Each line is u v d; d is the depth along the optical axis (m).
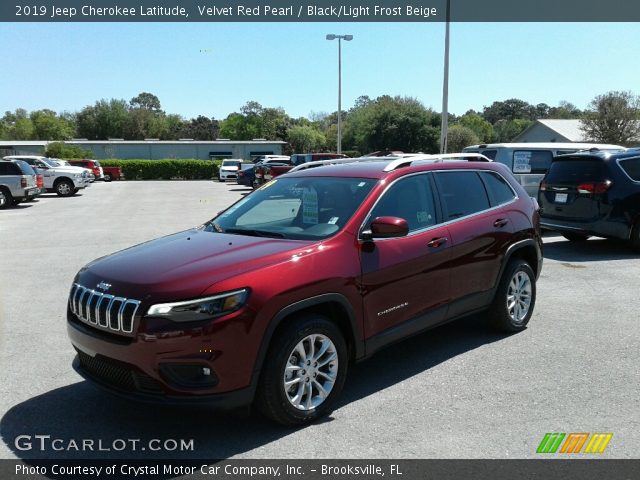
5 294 7.28
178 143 61.31
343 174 4.72
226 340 3.27
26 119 101.38
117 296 3.41
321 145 88.12
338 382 3.85
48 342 5.40
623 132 46.50
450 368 4.69
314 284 3.64
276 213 4.61
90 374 3.70
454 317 4.89
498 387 4.30
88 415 3.91
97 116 99.06
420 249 4.42
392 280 4.18
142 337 3.25
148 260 3.77
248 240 4.07
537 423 3.71
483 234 5.04
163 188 33.47
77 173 26.42
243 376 3.36
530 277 5.67
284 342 3.51
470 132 55.91
